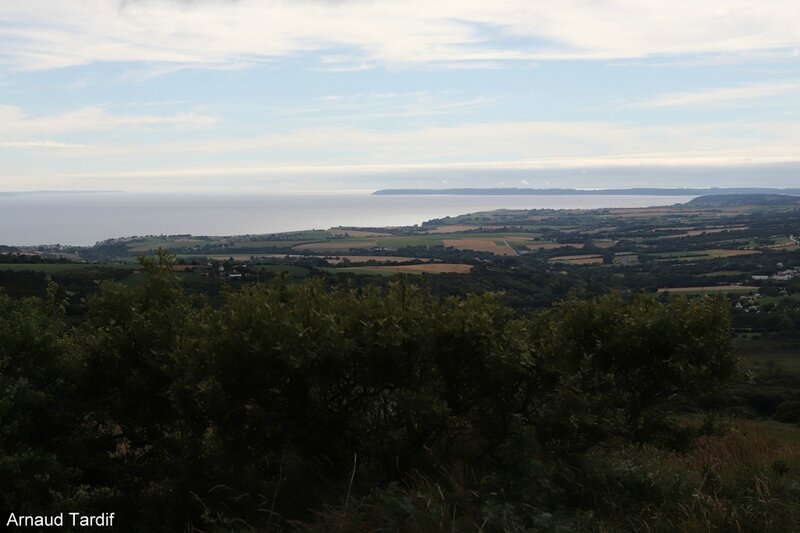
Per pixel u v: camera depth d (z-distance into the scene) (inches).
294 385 146.3
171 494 140.6
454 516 126.7
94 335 149.3
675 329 169.2
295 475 149.9
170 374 138.1
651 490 151.3
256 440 140.1
